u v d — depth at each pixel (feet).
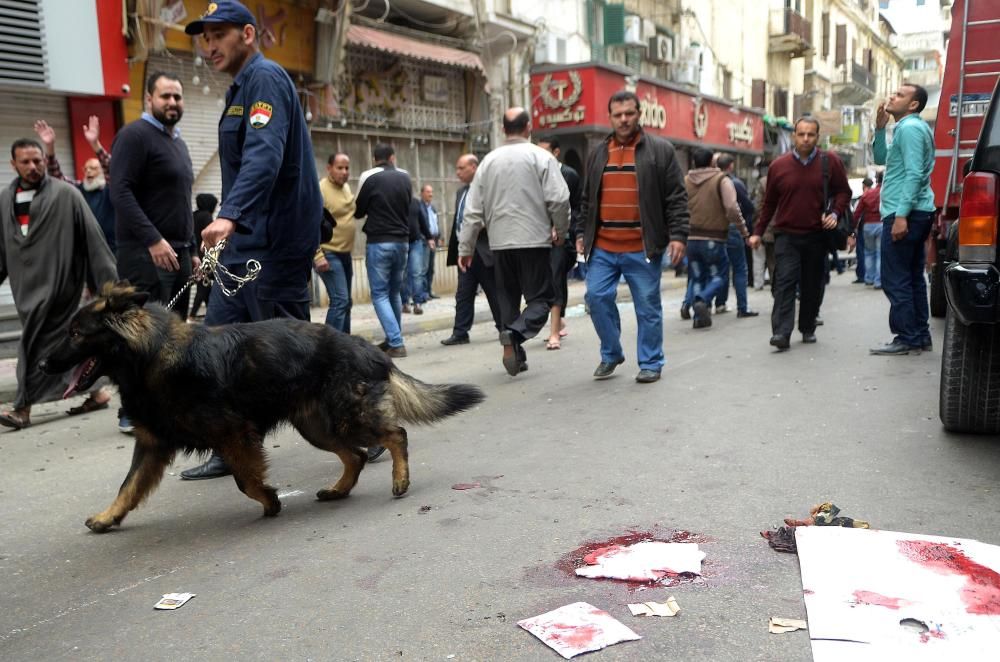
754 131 96.22
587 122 61.62
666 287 53.21
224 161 14.01
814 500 11.87
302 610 9.16
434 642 8.25
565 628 8.28
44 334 19.62
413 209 39.09
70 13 32.24
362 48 47.91
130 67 34.73
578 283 58.59
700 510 11.64
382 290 27.84
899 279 22.84
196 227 33.14
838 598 8.51
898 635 7.73
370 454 15.33
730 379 20.86
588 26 69.46
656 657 7.73
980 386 14.34
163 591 9.97
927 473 12.92
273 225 14.01
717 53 92.68
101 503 13.75
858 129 126.72
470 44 54.34
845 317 32.53
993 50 24.81
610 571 9.58
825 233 24.54
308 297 15.02
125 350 11.41
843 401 17.94
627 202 20.59
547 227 22.34
